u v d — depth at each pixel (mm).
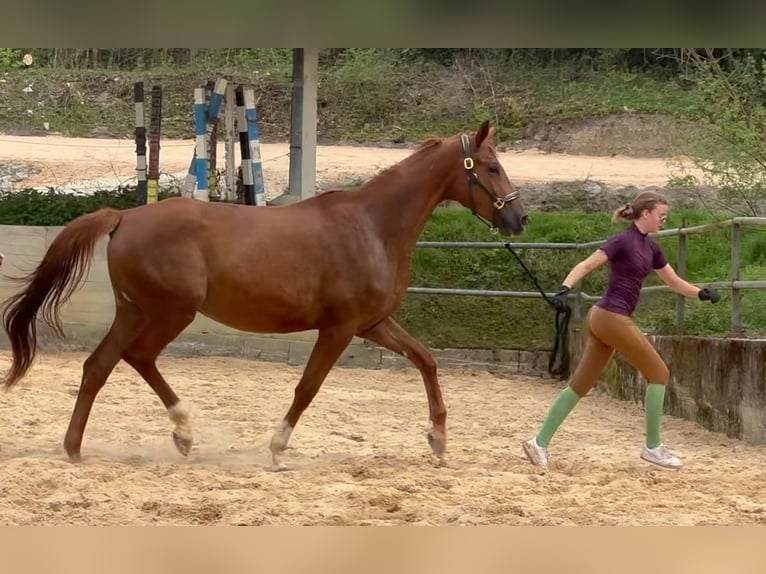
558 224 18484
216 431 9805
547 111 29312
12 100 31047
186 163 25609
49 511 6191
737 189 17562
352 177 23109
